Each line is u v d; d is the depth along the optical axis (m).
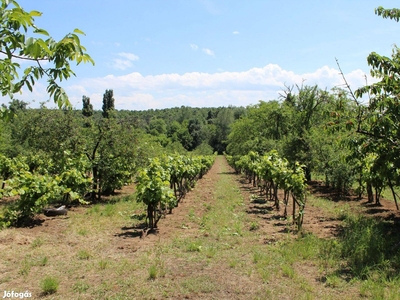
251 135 30.14
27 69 2.58
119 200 14.02
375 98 6.98
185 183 15.05
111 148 13.62
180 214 11.21
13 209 9.02
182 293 4.82
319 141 16.75
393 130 6.98
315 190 17.64
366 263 5.98
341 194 15.29
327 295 4.79
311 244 7.07
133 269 5.74
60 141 12.62
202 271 5.73
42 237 7.76
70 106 2.70
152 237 8.02
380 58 7.11
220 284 5.16
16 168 14.95
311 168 17.75
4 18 2.20
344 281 5.28
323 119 21.38
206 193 17.52
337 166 15.14
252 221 10.01
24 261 6.04
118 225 9.30
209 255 6.59
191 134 79.62
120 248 7.06
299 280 5.29
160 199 8.62
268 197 15.52
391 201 13.27
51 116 12.72
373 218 9.77
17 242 7.18
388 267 5.75
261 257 6.38
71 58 2.63
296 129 22.25
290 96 25.97
